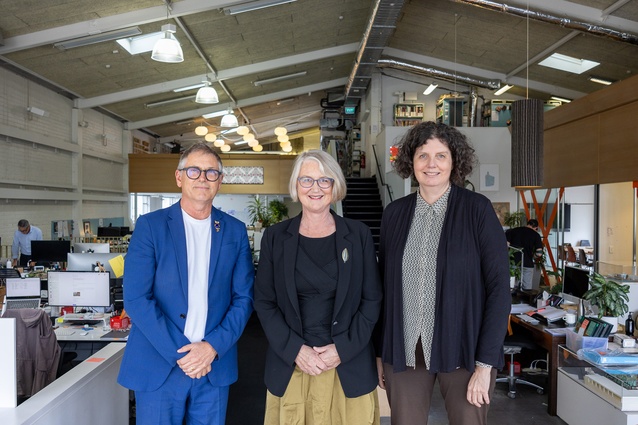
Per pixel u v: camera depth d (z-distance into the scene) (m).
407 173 2.21
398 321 2.08
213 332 2.23
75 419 2.55
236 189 17.08
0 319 2.21
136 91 11.78
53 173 10.86
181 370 2.22
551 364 4.16
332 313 2.07
